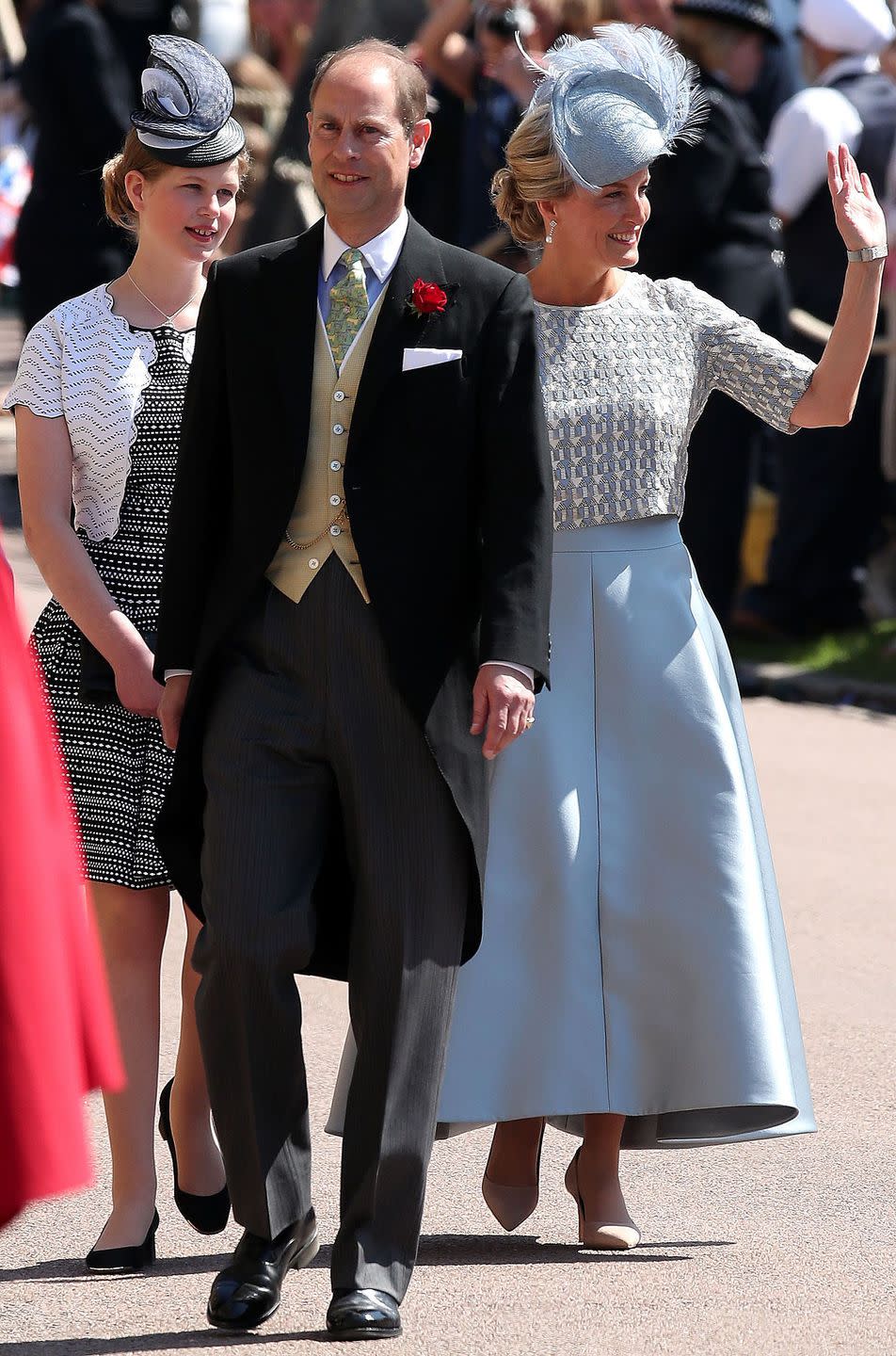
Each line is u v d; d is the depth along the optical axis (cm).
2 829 968
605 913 1431
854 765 2986
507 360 1252
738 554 3316
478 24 3428
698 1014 1418
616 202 1459
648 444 1461
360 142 1247
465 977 1420
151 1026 1402
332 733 1248
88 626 1389
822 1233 1465
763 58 3841
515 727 1234
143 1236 1383
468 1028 1413
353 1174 1245
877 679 3441
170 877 1305
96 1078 1020
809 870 2459
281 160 4097
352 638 1244
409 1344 1230
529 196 1474
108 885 1402
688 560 1493
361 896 1255
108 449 1417
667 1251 1429
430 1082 1257
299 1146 1259
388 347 1243
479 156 3547
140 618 1426
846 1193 1550
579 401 1461
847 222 1455
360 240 1266
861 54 3597
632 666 1449
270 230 4091
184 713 1273
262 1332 1252
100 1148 1602
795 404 1484
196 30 4272
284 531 1248
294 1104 1254
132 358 1427
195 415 1280
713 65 3231
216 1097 1254
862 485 3612
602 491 1460
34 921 969
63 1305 1302
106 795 1404
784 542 3638
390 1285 1244
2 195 4694
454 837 1256
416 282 1249
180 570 1288
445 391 1243
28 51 3972
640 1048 1427
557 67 1471
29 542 1413
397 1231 1252
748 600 3694
